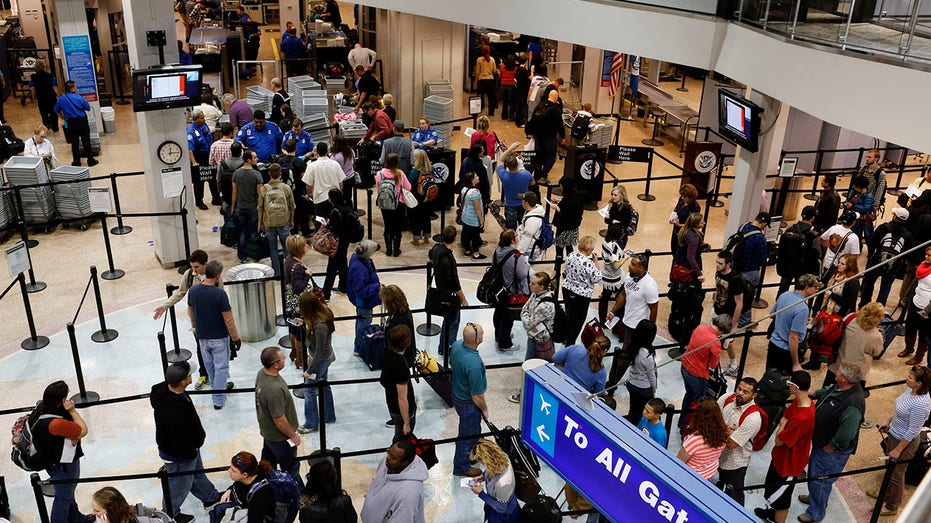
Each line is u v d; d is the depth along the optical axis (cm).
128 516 561
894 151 1855
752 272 1059
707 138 1677
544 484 816
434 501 777
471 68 2338
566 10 1332
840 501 809
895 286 1317
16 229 1322
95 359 986
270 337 1044
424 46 1919
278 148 1412
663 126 1958
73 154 1609
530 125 1555
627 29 1240
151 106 1105
